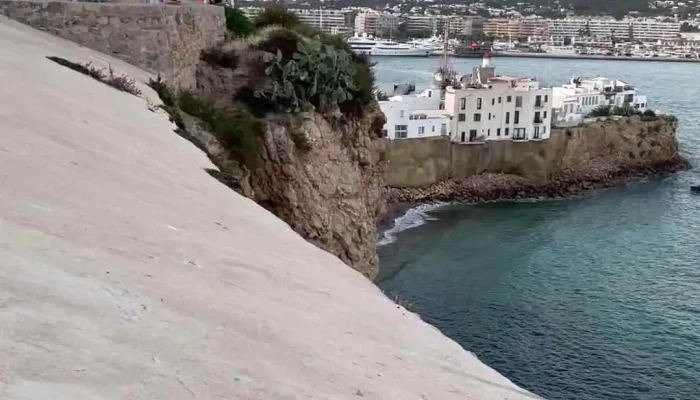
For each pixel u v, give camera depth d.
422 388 6.55
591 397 35.81
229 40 32.72
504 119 92.25
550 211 80.69
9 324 4.56
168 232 8.39
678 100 164.38
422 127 87.69
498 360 39.91
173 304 6.18
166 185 11.16
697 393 36.25
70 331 4.81
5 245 5.78
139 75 22.69
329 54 31.69
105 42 23.81
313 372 5.91
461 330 44.19
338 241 30.91
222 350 5.59
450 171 88.69
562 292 51.31
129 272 6.47
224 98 29.56
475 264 58.88
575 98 110.75
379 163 38.53
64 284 5.49
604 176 95.56
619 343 42.12
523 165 91.75
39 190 7.70
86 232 7.06
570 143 95.06
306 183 29.05
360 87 34.91
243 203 13.01
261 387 5.19
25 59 16.38
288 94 29.72
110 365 4.63
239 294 7.20
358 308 8.62
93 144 11.22
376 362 6.82
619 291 51.47
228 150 23.91
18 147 8.92
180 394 4.64
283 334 6.48
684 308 47.91
